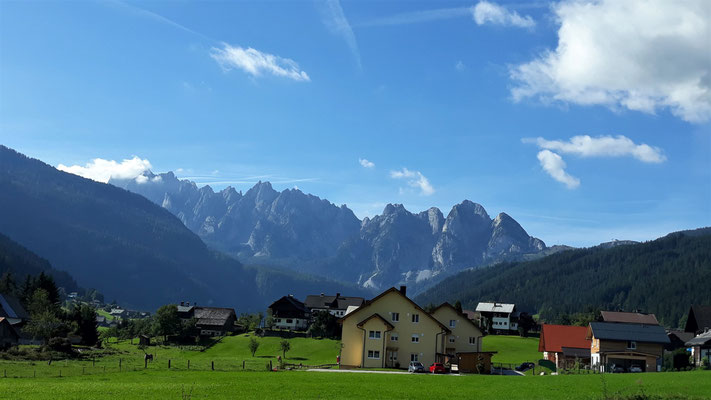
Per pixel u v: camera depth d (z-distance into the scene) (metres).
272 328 196.00
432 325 106.25
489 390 64.25
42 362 95.12
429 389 64.69
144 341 173.38
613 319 179.50
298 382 68.75
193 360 119.00
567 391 62.75
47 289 195.75
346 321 107.62
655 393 58.53
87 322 158.50
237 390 60.59
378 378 75.75
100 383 65.56
